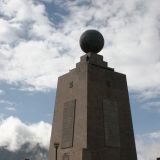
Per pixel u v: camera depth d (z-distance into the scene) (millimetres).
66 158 47812
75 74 52062
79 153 45469
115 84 51906
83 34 53844
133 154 49156
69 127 49312
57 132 51938
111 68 52812
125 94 52500
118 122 49562
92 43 52625
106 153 46375
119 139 48531
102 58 53312
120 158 47594
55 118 53719
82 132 46375
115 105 50312
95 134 46219
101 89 49844
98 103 48562
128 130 50250
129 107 51969
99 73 50781
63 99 53125
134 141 50094
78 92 50031
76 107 49344
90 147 45031
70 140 48062
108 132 47719
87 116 46562
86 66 50219
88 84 48781
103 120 47969
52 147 52125
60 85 55125
